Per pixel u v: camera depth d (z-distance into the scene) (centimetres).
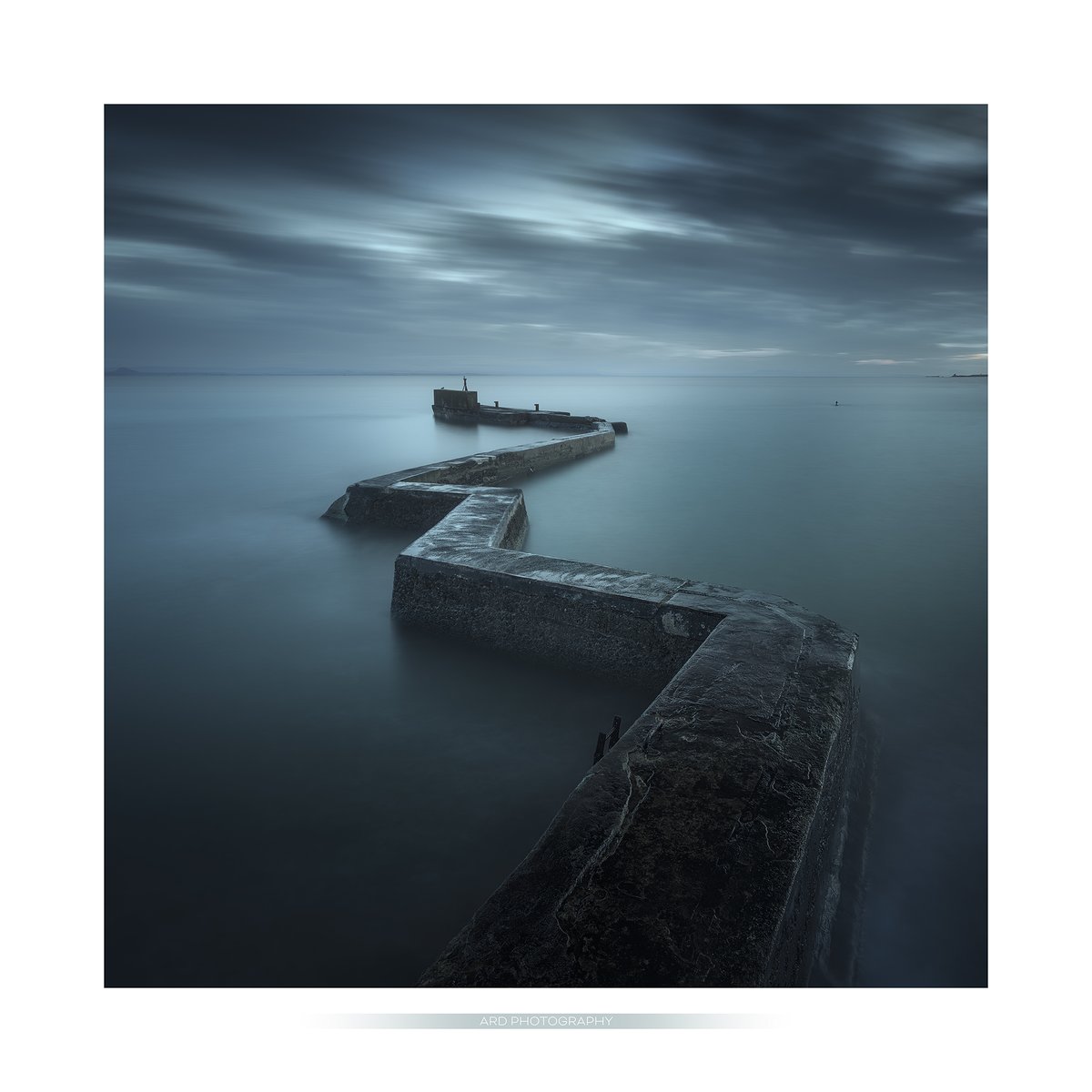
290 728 446
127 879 314
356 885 312
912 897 334
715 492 1319
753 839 244
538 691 480
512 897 223
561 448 1659
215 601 690
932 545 941
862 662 588
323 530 992
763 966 197
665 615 461
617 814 256
